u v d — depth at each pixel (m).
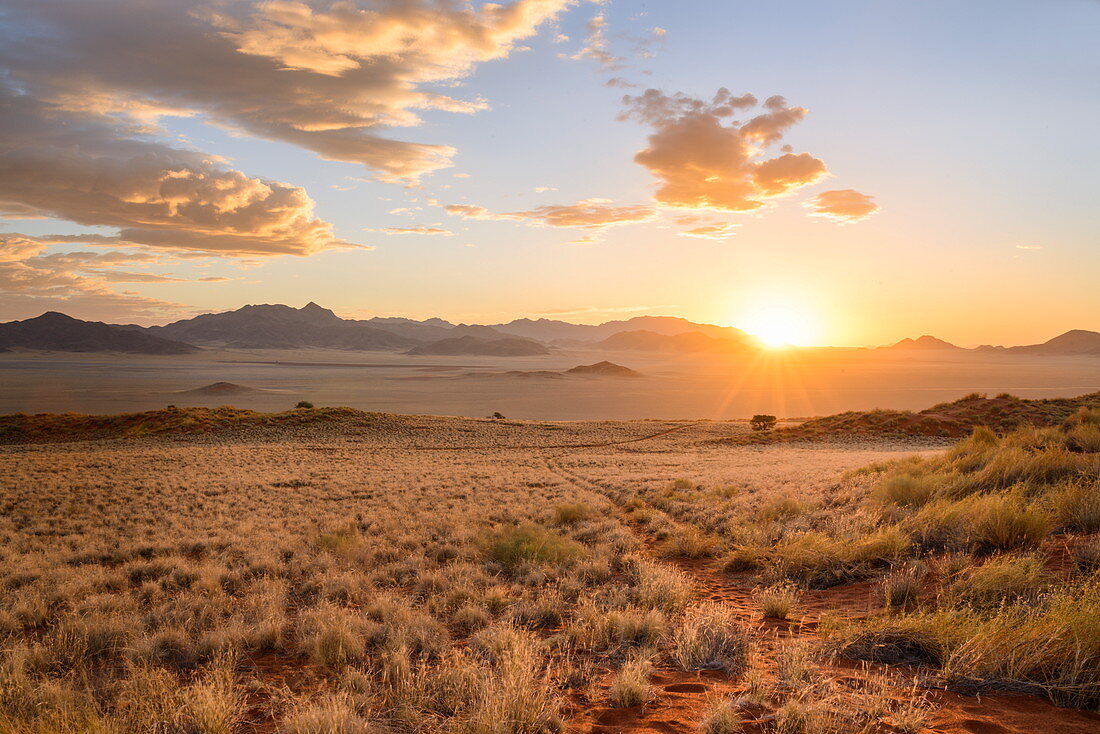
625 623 6.59
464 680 5.02
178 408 83.31
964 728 3.82
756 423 79.19
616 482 27.78
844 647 5.47
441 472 34.00
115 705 5.01
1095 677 4.21
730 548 11.80
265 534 14.70
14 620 7.77
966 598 6.24
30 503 20.67
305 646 6.66
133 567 11.20
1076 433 16.81
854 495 14.64
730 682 5.10
